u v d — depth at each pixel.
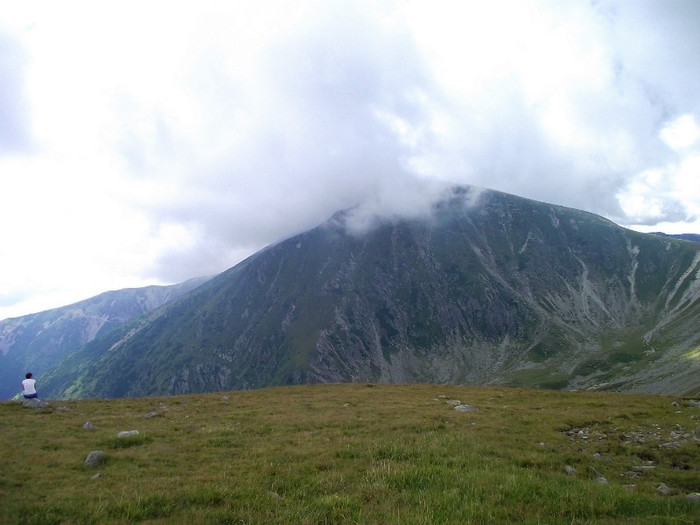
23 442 21.45
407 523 10.70
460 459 17.41
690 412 30.11
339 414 30.58
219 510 12.21
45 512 12.25
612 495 12.95
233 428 25.45
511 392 44.62
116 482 15.40
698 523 11.00
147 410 33.62
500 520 11.02
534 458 18.11
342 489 14.27
